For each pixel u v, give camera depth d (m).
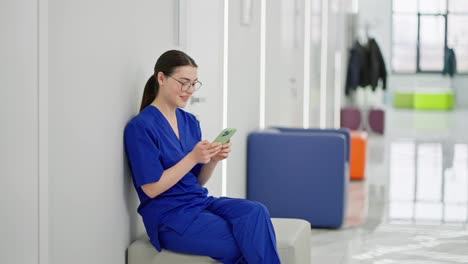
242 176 6.11
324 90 11.16
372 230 6.10
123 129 3.70
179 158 3.69
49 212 2.92
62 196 3.04
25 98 2.71
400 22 20.41
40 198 2.84
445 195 7.79
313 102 10.05
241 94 6.11
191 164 3.58
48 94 2.88
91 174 3.31
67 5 3.02
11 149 2.63
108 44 3.46
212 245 3.58
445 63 19.73
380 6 18.42
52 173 2.94
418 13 20.36
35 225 2.82
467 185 8.39
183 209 3.63
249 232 3.52
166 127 3.72
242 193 6.12
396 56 20.23
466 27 20.16
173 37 4.52
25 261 2.76
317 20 10.28
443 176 9.01
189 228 3.60
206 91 5.28
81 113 3.19
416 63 20.33
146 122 3.63
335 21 12.41
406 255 5.28
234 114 5.89
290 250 3.72
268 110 7.17
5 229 2.62
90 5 3.24
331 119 12.09
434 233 6.00
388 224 6.35
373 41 13.74
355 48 13.74
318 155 6.09
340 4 13.14
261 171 6.21
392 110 18.98
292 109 8.43
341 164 6.07
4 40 2.56
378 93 15.22
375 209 7.02
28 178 2.76
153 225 3.65
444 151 11.15
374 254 5.30
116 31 3.55
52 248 2.96
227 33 5.66
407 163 10.05
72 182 3.12
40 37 2.79
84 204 3.25
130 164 3.76
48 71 2.88
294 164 6.13
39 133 2.81
